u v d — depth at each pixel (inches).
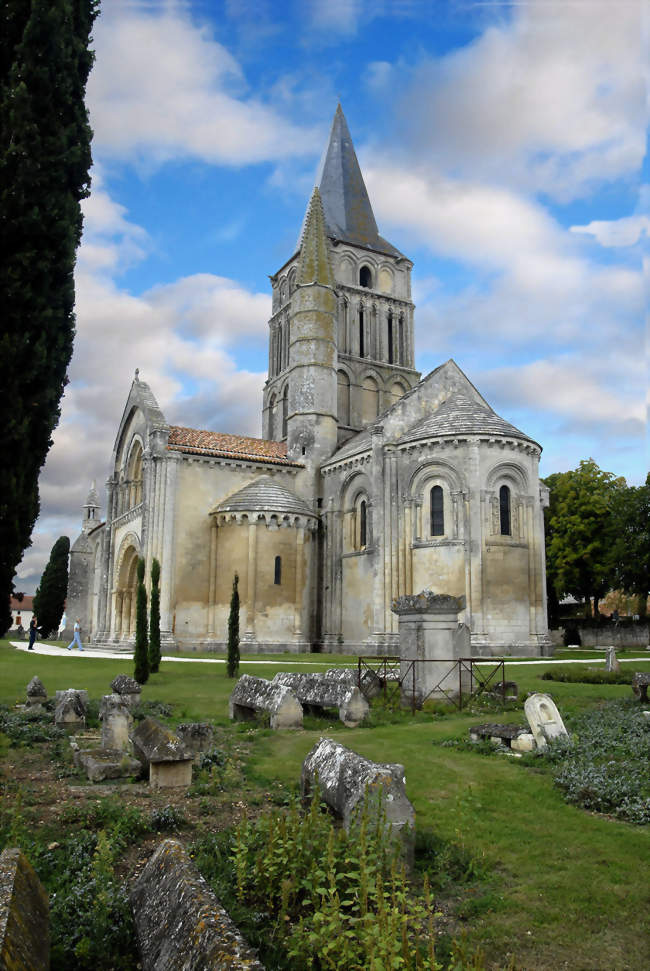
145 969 193.0
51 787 414.3
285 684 713.6
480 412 1556.3
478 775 436.1
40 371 528.1
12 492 507.2
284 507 1662.2
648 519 1856.5
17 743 532.7
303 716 666.8
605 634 1966.0
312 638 1752.0
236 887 264.2
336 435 1929.1
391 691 806.5
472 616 1400.1
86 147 579.5
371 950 192.7
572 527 2212.1
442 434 1487.5
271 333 2337.6
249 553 1625.2
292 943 216.7
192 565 1656.0
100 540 2284.7
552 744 492.4
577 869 297.3
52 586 3115.2
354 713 623.8
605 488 2215.8
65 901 253.0
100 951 224.8
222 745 527.8
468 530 1434.5
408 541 1523.1
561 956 234.7
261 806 376.8
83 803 378.9
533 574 1475.1
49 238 540.1
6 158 520.7
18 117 531.5
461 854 308.3
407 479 1544.0
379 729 598.9
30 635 1784.0
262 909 252.5
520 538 1480.1
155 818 344.5
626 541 1908.2
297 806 326.6
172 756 418.3
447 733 571.8
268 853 266.5
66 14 566.6
